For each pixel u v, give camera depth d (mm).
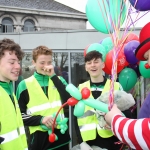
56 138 2416
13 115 1694
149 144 1282
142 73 3420
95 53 2436
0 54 1736
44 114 2576
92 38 4328
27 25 22297
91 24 2494
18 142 1679
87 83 2527
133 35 3557
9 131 1636
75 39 4434
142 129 1291
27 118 2520
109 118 1563
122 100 2098
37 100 2584
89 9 2432
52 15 22656
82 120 2338
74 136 4234
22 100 2584
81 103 1773
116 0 1855
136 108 3982
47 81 2699
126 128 1348
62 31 4527
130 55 3303
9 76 1749
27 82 2635
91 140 2340
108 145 2291
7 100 1684
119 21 1813
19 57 1802
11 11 21516
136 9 1740
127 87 3570
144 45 1606
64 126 2498
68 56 4473
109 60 3199
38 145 2543
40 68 2629
